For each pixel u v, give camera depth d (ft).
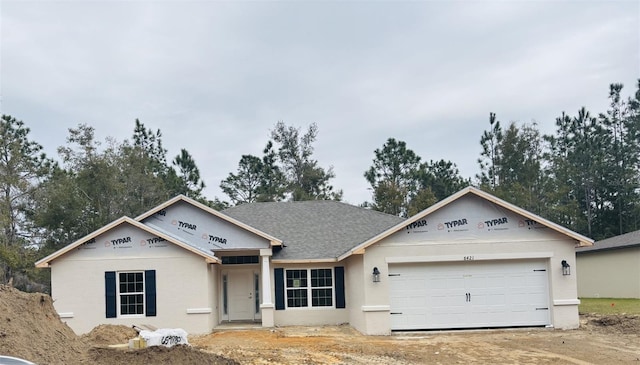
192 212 78.28
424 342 58.29
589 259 116.98
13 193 138.41
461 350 52.95
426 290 66.95
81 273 70.28
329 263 78.28
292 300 77.66
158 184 154.51
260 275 83.10
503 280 67.15
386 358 48.60
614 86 177.37
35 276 128.77
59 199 130.52
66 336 38.86
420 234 66.90
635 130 172.35
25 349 34.19
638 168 172.24
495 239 66.90
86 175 140.56
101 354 37.83
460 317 66.69
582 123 177.68
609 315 72.59
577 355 49.78
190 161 167.32
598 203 175.73
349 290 76.38
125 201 147.13
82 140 146.20
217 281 79.92
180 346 39.73
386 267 66.49
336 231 85.71
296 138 178.81
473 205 67.46
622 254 105.81
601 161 171.32
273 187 171.22
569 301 65.92
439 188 175.32
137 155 157.38
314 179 175.63
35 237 140.26
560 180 170.71
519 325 66.69
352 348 53.62
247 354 48.57
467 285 67.10
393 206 160.66
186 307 70.13
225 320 82.64
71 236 136.56
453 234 66.95
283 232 86.12
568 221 168.76
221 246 77.05
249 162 173.58
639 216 168.86
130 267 70.54
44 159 148.66
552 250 66.80
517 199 160.15
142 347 41.04
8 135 141.79
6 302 37.52
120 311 70.28
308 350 52.37
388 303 65.82
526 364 46.09
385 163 170.91
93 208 141.90
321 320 77.20
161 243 71.00
